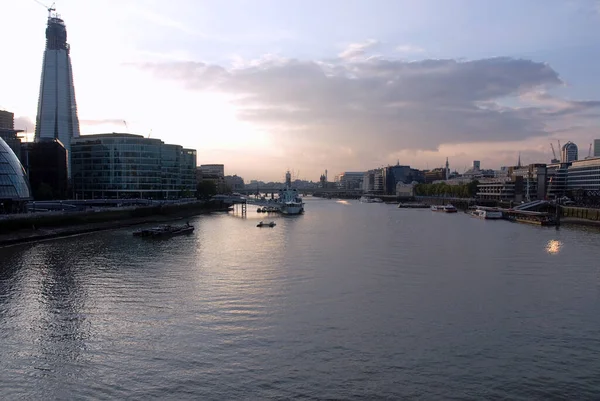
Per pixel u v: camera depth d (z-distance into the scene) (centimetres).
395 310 6862
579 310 6912
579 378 4759
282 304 7125
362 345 5550
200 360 5156
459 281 8625
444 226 19400
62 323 6319
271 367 4981
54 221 15838
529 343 5644
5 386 4638
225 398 4388
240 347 5484
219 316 6562
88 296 7581
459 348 5488
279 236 15612
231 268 9756
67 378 4791
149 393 4484
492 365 5041
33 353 5378
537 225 19825
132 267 9875
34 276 9006
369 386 4584
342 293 7756
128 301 7300
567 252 11938
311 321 6362
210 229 18188
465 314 6694
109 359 5203
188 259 10850
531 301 7344
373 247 12862
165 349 5444
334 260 10706
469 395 4419
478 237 15238
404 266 9994
